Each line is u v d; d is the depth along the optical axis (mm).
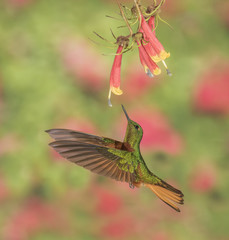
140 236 10539
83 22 12750
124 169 4840
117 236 10469
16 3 13148
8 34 12844
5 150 11305
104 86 12094
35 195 11070
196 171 11539
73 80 12148
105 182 10945
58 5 13094
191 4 13750
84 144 4418
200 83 12289
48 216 10672
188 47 13391
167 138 11156
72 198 10867
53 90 12016
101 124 11922
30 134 11562
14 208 10867
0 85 12195
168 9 13508
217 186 11500
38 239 10516
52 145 4316
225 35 13688
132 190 10828
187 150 11812
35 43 12656
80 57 12070
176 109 12266
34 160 11266
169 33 13516
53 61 12344
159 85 12438
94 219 10648
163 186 4883
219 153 11867
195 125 12164
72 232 10562
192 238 10750
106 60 12164
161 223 10766
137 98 12094
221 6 13781
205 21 13695
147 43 4414
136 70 12102
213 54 13359
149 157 11539
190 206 11242
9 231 10555
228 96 11930
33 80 12125
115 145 4934
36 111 11820
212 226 11070
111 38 12414
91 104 12070
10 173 11133
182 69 12789
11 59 12508
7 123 11727
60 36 12578
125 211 10688
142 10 4445
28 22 12953
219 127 12102
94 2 13047
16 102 11977
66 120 11625
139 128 4957
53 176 11031
